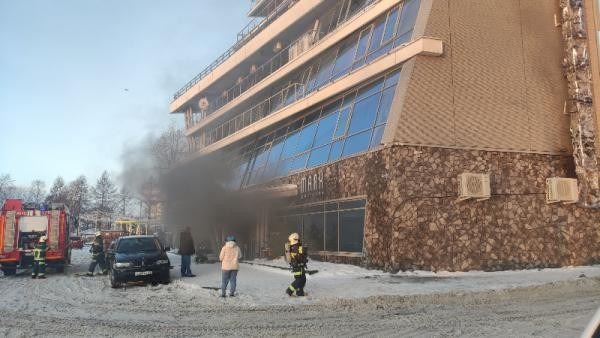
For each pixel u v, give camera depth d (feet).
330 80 75.72
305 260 39.73
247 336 26.30
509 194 57.16
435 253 52.85
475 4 61.00
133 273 50.44
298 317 31.53
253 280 49.83
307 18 87.35
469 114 57.52
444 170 54.90
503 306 34.58
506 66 60.85
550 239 57.82
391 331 27.07
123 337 26.40
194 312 34.09
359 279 47.50
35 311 35.73
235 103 111.55
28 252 68.90
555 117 61.77
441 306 35.01
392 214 52.39
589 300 36.09
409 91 55.67
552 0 65.31
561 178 58.13
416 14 60.39
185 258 57.16
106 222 257.75
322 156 70.33
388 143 54.13
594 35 61.57
